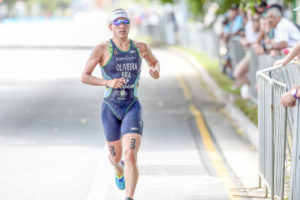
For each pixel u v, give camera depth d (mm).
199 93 44469
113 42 17422
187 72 59000
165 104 39031
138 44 17609
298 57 19281
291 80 18938
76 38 109625
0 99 40875
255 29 36781
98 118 33406
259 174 19312
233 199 18531
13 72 58625
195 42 83062
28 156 24359
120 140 18172
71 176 21375
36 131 29688
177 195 19016
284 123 15500
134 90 17734
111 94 17641
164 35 104375
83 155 24484
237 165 23047
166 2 82750
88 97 41812
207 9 76062
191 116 34312
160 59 73875
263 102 18141
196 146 26375
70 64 65812
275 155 16719
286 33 28375
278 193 16484
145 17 150750
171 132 29609
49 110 36188
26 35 121812
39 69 61156
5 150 25469
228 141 27578
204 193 19219
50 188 19906
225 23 48531
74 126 31016
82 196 19062
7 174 21641
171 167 22562
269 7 28703
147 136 28594
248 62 37844
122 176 18969
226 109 36688
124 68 17453
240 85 41688
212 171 22047
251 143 27047
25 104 38594
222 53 52812
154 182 20516
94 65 17438
